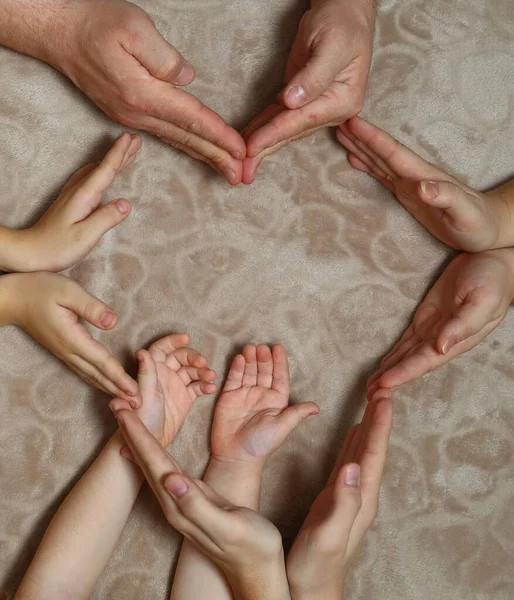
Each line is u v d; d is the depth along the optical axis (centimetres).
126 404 95
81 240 97
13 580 100
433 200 96
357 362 105
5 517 100
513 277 104
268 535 92
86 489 97
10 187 101
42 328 97
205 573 98
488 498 107
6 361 101
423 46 108
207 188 104
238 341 104
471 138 108
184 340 101
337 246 106
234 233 104
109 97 95
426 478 106
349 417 105
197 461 103
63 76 102
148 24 90
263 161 105
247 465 101
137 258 103
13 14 94
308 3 106
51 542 96
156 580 101
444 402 107
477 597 106
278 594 95
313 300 105
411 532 105
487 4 109
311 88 92
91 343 95
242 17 105
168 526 102
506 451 107
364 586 104
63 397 102
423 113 107
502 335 108
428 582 105
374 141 100
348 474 94
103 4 92
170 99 92
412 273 107
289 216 105
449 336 98
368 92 106
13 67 101
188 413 103
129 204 98
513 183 106
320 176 105
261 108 105
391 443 106
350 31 94
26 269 98
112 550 98
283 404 103
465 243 102
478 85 108
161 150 103
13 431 101
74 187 98
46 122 102
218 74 104
